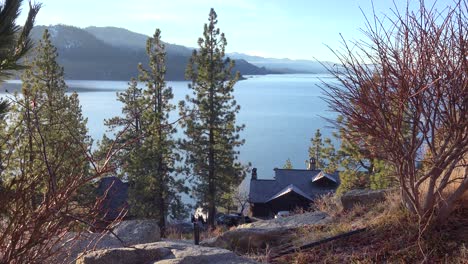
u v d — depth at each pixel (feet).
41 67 91.40
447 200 19.43
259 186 176.04
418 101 17.48
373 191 29.50
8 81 14.49
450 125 17.80
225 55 113.19
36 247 11.52
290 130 504.02
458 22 17.11
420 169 22.85
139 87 111.86
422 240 18.83
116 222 12.59
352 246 20.81
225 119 111.55
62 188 10.73
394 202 23.44
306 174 180.55
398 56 17.61
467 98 17.08
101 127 255.29
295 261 20.18
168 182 105.81
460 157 18.85
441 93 17.20
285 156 357.41
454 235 18.93
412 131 18.31
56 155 11.05
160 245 16.90
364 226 22.79
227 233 28.12
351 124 19.33
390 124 18.04
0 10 13.33
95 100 570.87
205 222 127.13
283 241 26.08
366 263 18.48
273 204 170.09
